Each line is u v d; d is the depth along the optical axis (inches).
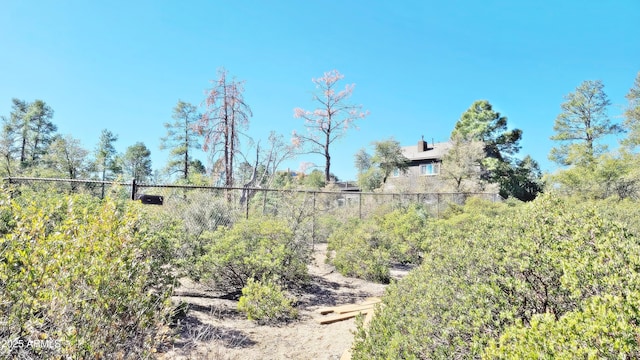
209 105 814.5
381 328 119.3
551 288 91.4
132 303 113.6
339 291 289.1
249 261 239.1
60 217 186.7
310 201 411.8
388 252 341.4
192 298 236.7
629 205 461.7
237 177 810.8
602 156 839.7
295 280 279.6
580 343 58.4
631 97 1149.1
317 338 188.1
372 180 1253.1
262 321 205.8
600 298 65.3
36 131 1542.8
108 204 130.7
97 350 97.4
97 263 107.1
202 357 144.3
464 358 81.0
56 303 96.6
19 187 335.3
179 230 249.0
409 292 131.7
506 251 111.1
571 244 99.5
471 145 1120.8
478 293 95.0
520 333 66.7
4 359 86.9
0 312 89.3
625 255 84.7
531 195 1253.7
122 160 1508.4
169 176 1077.8
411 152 1566.2
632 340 53.9
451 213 590.6
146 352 111.8
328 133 1317.7
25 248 105.7
